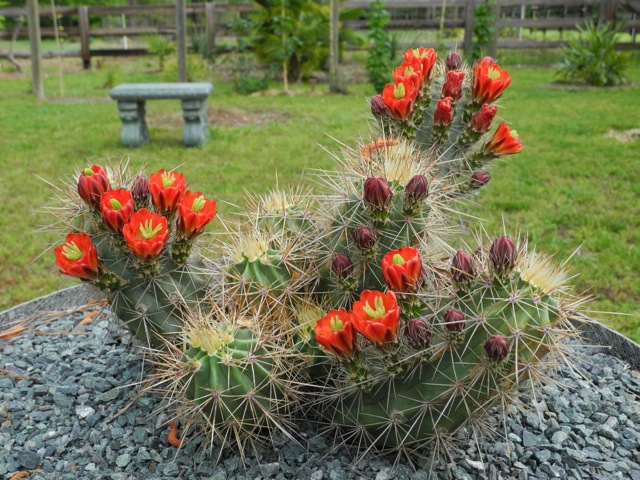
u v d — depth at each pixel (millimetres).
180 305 1868
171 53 14359
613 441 2102
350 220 1765
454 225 2117
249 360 1658
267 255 1881
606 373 2514
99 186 1756
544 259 1688
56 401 2211
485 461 1950
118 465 1912
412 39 13281
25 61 15742
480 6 11117
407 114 1996
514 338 1550
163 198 1765
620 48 13844
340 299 1843
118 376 2379
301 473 1837
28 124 8172
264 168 6082
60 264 1729
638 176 5855
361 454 1902
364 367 1660
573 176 5953
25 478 1884
